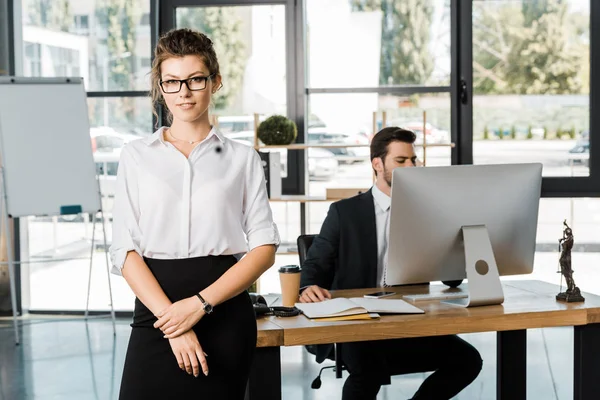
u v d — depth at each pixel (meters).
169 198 2.01
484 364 4.79
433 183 2.72
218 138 2.07
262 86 6.01
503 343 3.00
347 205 3.24
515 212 2.84
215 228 2.02
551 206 5.99
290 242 6.16
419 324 2.53
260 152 5.49
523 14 5.83
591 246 5.96
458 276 2.90
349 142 5.99
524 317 2.62
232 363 2.04
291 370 4.77
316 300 2.84
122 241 2.02
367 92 5.95
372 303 2.69
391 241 2.76
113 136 6.16
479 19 5.85
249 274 2.03
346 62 5.96
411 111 5.94
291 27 5.93
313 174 6.02
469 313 2.62
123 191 2.04
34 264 6.23
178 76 2.00
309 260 3.20
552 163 5.90
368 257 3.18
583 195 5.87
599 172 5.86
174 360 1.99
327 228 3.23
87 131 5.61
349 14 5.93
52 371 4.71
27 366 4.84
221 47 6.02
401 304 2.70
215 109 6.06
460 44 5.87
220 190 2.03
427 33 5.88
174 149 2.04
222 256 2.05
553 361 4.85
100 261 6.27
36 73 6.12
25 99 5.48
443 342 3.07
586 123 5.86
